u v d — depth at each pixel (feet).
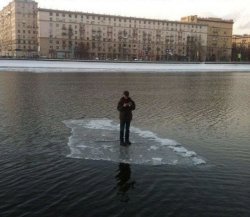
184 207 28.86
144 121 64.34
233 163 39.73
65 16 490.08
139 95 111.24
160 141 47.98
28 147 45.34
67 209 28.48
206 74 275.18
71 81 166.71
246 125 61.77
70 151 43.21
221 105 88.74
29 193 31.37
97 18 511.40
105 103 88.79
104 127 56.95
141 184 33.32
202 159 40.86
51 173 36.09
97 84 152.46
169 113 74.38
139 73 264.31
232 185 33.37
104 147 44.78
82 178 34.76
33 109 77.10
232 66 384.68
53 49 487.61
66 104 86.12
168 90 131.13
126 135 45.47
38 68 279.28
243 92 126.62
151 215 27.55
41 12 474.90
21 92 112.98
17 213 27.81
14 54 516.73
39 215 27.50
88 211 28.14
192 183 33.68
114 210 28.30
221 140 50.34
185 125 61.00
